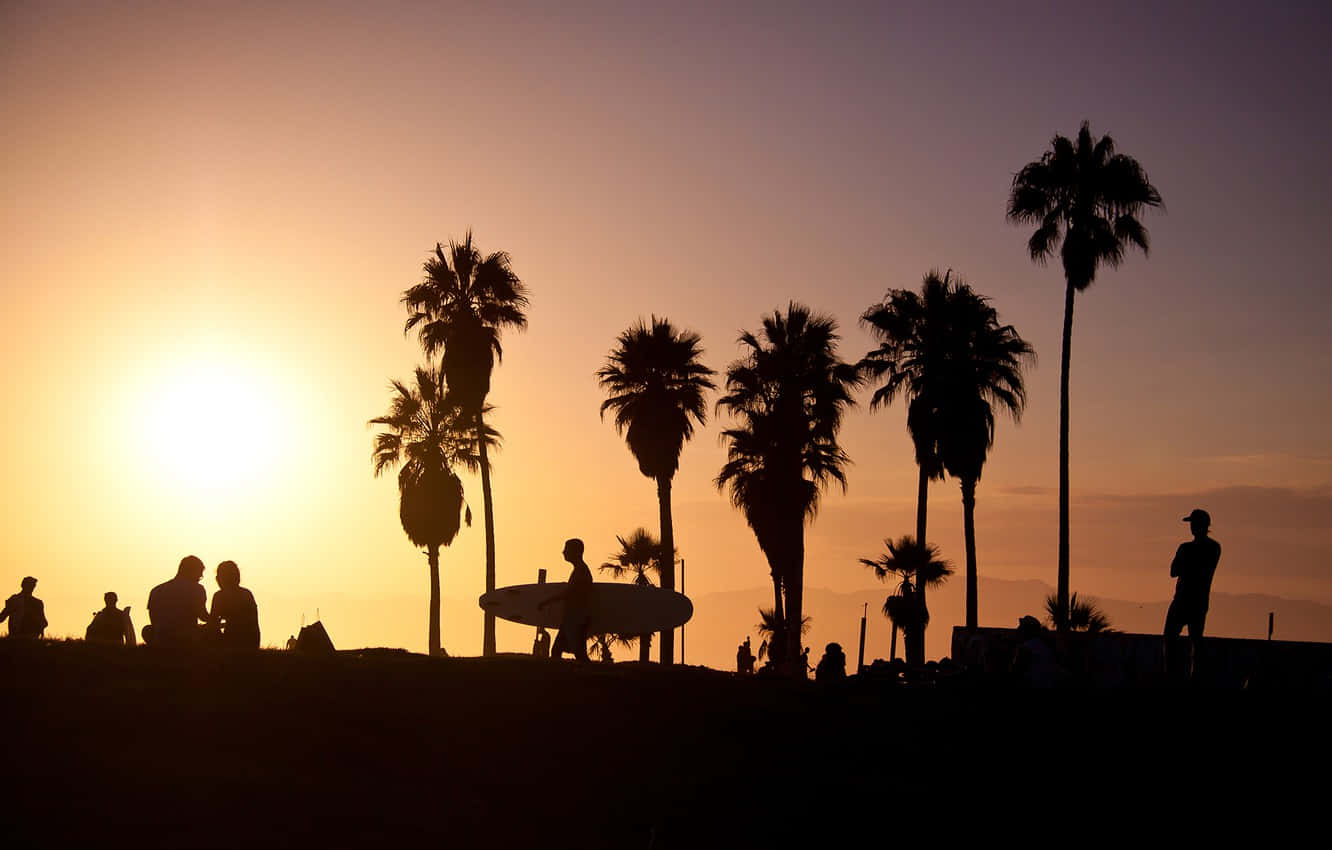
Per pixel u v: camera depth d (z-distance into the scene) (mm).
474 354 55531
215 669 15672
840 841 13188
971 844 13383
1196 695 18219
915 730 16328
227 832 11570
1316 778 15195
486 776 13594
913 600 50719
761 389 54531
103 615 20734
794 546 52375
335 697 15055
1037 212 45938
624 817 13125
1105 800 14508
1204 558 18766
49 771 12203
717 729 15711
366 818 12219
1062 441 44844
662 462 54750
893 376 53344
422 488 60438
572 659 19359
